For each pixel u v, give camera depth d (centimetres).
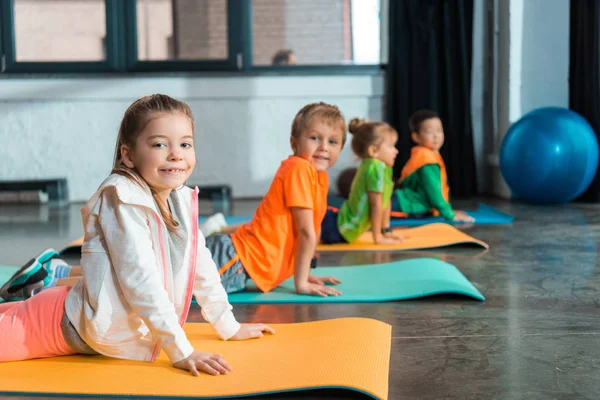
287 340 176
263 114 587
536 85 547
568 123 480
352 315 209
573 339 183
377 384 143
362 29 590
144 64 575
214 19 578
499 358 167
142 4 574
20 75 565
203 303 176
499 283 251
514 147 493
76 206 545
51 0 568
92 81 570
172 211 162
